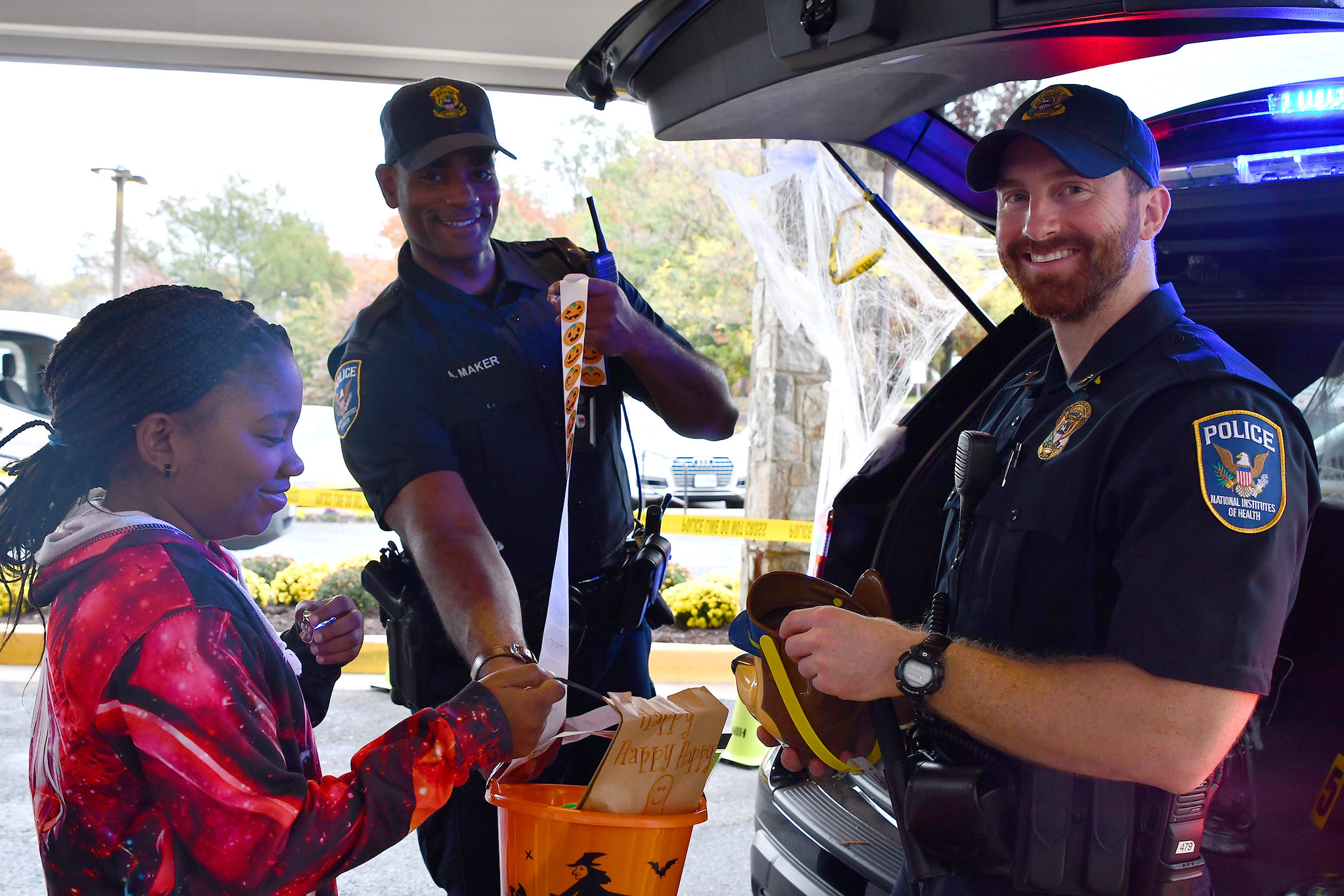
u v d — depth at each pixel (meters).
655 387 2.37
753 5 1.64
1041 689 1.31
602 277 2.40
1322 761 2.06
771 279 5.61
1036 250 1.48
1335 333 2.42
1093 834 1.34
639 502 2.46
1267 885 1.89
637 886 1.47
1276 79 2.13
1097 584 1.39
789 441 5.87
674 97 1.92
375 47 5.00
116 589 1.06
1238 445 1.27
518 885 1.50
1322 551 2.13
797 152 5.46
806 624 1.48
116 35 4.88
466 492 2.09
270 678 1.18
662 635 6.45
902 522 2.55
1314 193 2.21
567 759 2.25
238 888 1.05
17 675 5.28
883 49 1.46
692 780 1.51
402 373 2.15
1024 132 1.42
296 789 1.08
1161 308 1.46
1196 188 2.33
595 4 5.02
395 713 4.85
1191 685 1.24
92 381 1.13
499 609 1.81
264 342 1.20
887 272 5.57
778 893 2.20
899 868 1.94
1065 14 1.29
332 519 13.03
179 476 1.17
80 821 1.06
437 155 2.11
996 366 2.65
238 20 4.90
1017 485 1.51
